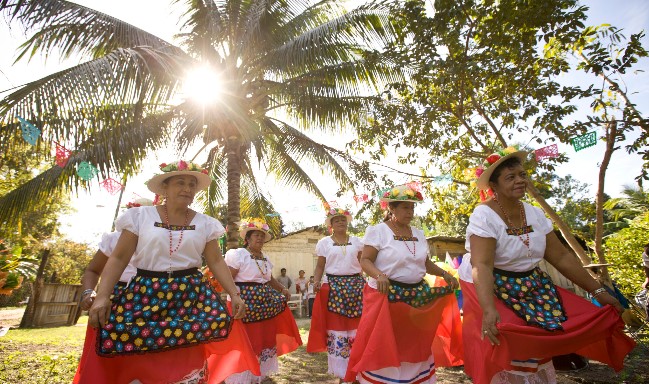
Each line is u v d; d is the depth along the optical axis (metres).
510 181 2.44
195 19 8.25
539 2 5.05
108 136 6.25
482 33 5.54
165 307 2.36
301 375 4.67
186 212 2.65
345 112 8.15
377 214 7.32
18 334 8.33
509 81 5.67
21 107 4.71
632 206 15.02
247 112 8.07
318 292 4.65
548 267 9.37
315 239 16.17
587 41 5.37
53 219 18.92
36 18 5.75
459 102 6.16
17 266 6.41
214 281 4.32
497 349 2.15
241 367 3.08
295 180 10.74
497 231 2.40
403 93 6.55
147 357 2.27
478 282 2.27
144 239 2.41
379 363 2.85
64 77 4.89
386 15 7.16
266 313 4.19
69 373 4.48
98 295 2.23
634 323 5.14
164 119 7.75
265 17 8.19
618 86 5.25
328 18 8.97
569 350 2.21
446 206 7.39
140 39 7.02
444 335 3.50
